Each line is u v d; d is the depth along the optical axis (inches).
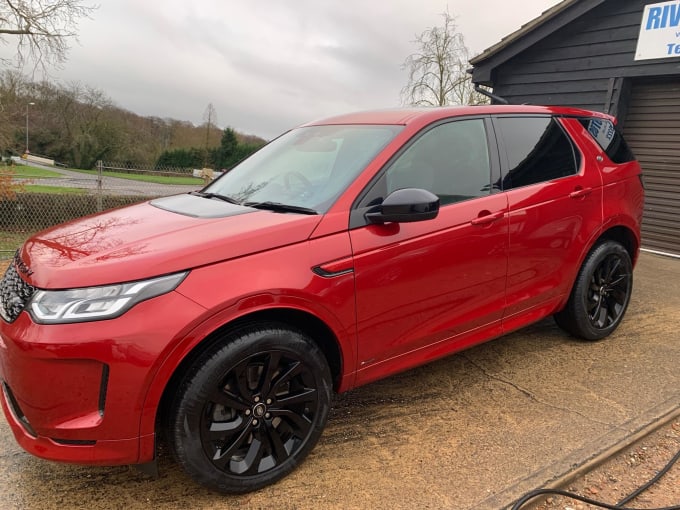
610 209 150.5
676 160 287.7
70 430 78.8
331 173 110.5
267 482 93.4
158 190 450.6
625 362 146.1
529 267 131.0
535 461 101.3
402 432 112.0
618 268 159.0
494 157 126.6
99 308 78.0
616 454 105.3
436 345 116.7
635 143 305.0
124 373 77.9
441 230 110.7
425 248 107.8
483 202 120.2
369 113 132.6
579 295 148.4
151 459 84.6
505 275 125.4
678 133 285.9
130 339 77.7
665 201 294.2
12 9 596.7
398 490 93.4
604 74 301.6
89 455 80.3
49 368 77.0
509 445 106.7
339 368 103.0
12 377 80.2
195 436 84.5
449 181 117.0
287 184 115.3
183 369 84.4
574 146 146.6
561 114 148.8
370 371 106.7
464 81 797.9
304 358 94.0
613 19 294.7
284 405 94.0
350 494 92.4
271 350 89.8
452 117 122.0
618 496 94.7
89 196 428.1
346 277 96.9
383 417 118.2
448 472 98.3
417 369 142.6
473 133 124.8
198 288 82.7
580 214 141.5
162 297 80.4
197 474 86.2
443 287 112.7
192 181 488.4
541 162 136.8
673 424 117.5
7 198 405.1
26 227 417.4
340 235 97.4
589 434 110.6
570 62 316.8
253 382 90.6
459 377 137.6
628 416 117.8
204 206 112.1
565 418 117.0
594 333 156.1
